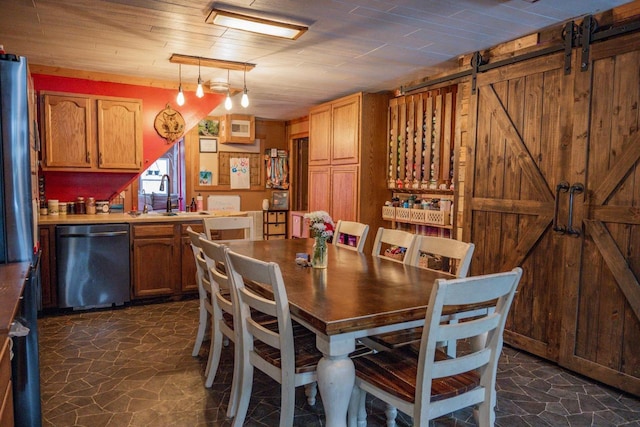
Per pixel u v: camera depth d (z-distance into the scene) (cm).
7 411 133
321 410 242
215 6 275
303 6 274
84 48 364
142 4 272
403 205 509
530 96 322
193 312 416
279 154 789
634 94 259
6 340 132
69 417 230
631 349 263
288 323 189
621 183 267
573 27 292
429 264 438
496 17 291
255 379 281
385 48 361
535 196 320
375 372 190
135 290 436
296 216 743
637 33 257
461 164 392
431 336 160
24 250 217
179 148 754
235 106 641
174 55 382
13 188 214
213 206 741
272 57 389
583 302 289
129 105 461
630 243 263
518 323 337
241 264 201
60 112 433
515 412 244
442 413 171
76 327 370
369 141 526
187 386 266
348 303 191
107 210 477
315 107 612
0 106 211
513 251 337
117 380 273
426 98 468
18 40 344
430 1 265
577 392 269
